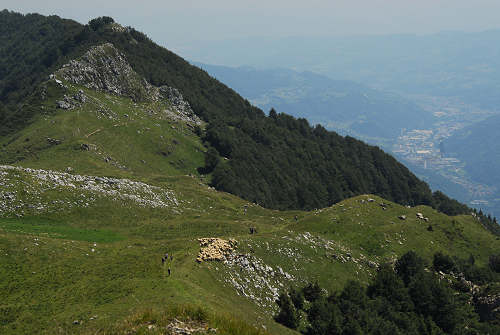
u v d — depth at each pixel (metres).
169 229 93.44
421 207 136.12
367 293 85.50
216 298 52.94
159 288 50.91
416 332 73.50
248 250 77.12
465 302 92.44
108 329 32.03
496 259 112.12
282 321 62.47
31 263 54.41
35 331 40.19
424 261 103.25
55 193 89.81
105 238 79.00
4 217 76.31
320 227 111.19
